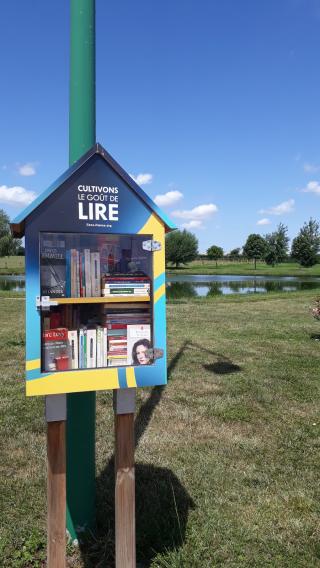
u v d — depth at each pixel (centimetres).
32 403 558
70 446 293
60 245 231
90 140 283
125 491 236
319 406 561
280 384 648
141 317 241
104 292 234
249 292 2698
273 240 6881
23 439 454
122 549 239
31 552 287
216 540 297
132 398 234
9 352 832
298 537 305
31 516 322
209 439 460
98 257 238
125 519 238
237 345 924
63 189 224
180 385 641
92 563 282
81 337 232
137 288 238
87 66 280
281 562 281
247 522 320
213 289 3011
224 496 352
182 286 3325
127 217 234
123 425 234
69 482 295
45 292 228
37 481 371
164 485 364
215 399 581
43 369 223
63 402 225
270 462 411
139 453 424
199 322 1244
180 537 298
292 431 482
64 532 231
